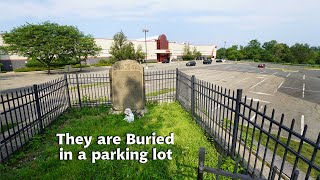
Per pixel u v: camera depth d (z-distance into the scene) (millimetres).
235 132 4184
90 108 8719
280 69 46656
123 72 7902
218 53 115875
